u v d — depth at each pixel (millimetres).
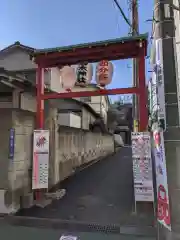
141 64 7602
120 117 53406
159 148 5227
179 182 4965
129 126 53031
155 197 8039
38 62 8555
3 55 15609
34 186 7969
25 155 8180
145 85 7547
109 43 7660
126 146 49188
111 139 34781
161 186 5148
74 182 12164
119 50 7793
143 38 7332
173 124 5090
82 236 5793
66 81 8273
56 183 10719
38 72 8547
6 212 7289
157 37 5617
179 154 5000
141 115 7496
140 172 7215
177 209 4945
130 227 6223
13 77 6852
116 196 9438
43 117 8758
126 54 7836
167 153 5043
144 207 7859
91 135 21312
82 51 7996
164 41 5438
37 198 8320
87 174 14562
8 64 15438
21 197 7914
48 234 5922
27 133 8320
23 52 15438
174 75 5285
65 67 8289
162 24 5512
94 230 6129
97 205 8234
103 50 7848
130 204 8297
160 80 5371
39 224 6535
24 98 8172
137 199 7203
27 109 8359
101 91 7895
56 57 8305
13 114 7535
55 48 8133
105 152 29250
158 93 5402
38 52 8297
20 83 7379
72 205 8234
